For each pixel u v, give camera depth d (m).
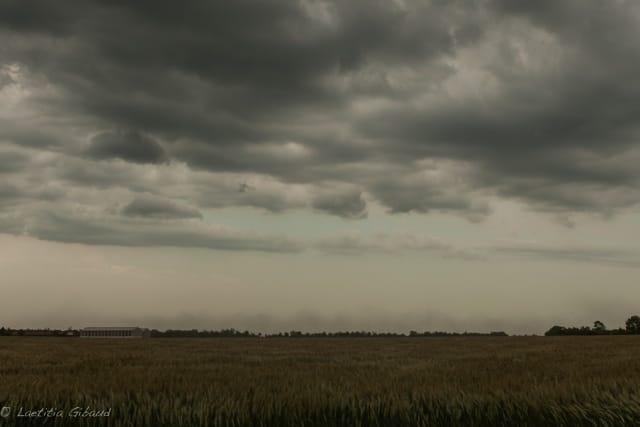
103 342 61.78
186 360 25.70
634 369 16.86
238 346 49.12
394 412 10.00
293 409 10.01
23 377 14.92
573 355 28.84
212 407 9.88
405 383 12.67
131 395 10.94
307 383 12.71
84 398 10.50
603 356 27.61
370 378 14.59
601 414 9.54
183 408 9.62
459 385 11.98
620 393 10.72
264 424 9.86
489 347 43.75
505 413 10.09
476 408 10.09
